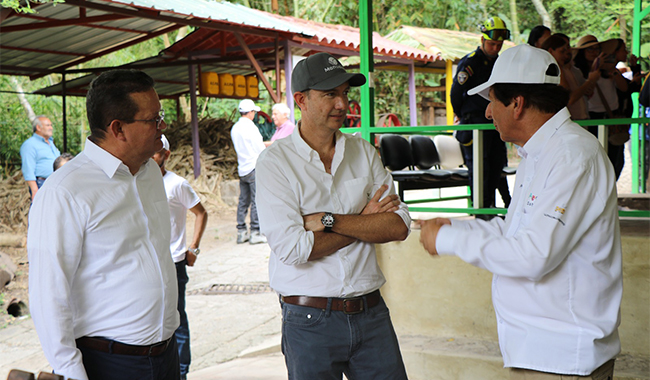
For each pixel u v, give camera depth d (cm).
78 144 1939
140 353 206
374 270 233
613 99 501
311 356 222
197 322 505
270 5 2066
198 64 1128
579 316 177
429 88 1318
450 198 548
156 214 217
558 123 182
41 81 1970
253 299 562
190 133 1238
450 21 2048
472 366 336
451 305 373
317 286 221
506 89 185
